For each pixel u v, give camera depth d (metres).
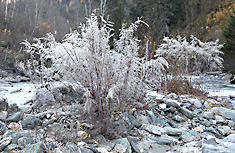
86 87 2.85
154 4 27.08
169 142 2.81
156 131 3.04
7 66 9.74
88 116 2.90
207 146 2.58
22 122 2.74
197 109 4.23
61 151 2.12
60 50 2.72
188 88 5.64
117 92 2.86
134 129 3.07
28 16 16.81
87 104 2.64
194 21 27.88
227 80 10.34
